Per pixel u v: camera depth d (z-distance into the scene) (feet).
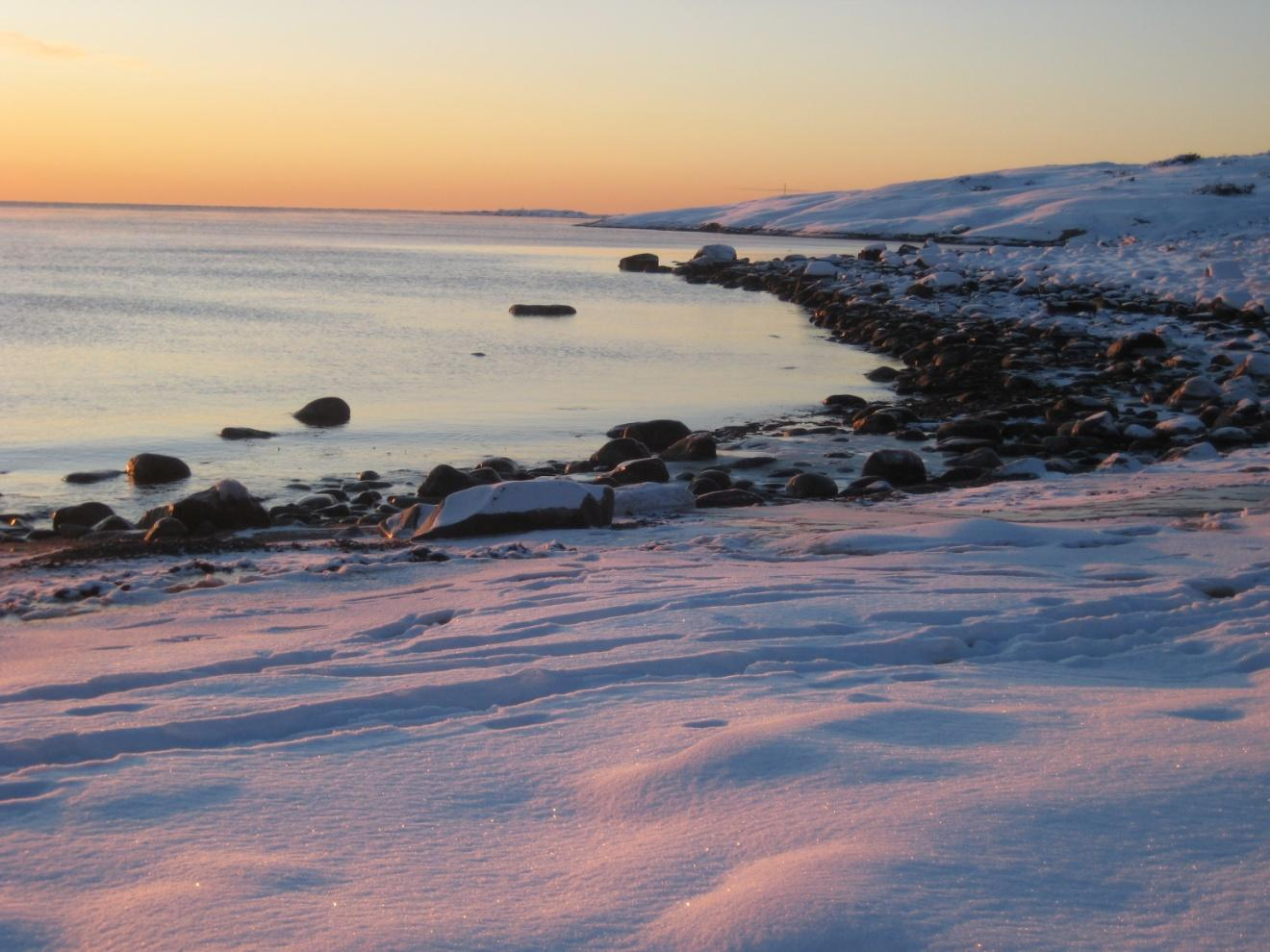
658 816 11.82
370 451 59.41
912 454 50.29
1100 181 425.28
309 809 12.39
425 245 391.86
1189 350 91.45
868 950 8.79
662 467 49.19
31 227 536.01
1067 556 28.73
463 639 21.53
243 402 74.90
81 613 27.66
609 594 25.43
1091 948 8.72
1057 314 117.70
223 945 9.12
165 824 11.92
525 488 38.11
